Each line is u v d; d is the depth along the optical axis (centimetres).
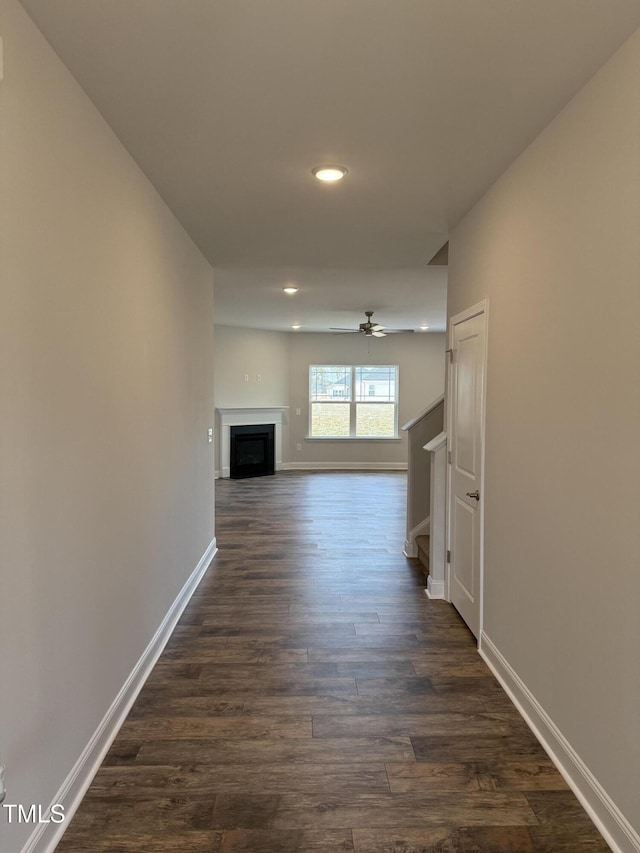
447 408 384
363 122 223
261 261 464
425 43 171
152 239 288
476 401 316
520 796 195
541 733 225
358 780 203
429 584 396
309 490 840
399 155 253
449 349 380
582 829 180
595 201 185
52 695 172
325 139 239
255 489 847
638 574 161
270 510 696
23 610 154
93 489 206
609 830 175
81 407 194
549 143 220
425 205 319
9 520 146
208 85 195
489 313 292
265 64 182
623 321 168
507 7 154
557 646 212
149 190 283
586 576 190
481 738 228
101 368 214
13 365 148
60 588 178
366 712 247
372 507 715
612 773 174
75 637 189
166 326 319
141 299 269
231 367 967
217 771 207
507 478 265
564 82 192
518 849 172
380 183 287
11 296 147
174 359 341
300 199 312
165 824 182
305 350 1061
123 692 241
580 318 194
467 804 191
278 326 960
